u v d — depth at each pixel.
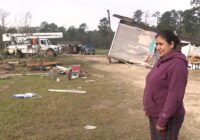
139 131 8.88
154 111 4.75
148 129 9.06
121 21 34.59
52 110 11.15
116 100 13.02
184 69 4.58
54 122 9.69
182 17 98.50
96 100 13.00
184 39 34.41
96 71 25.77
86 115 10.50
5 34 52.84
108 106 11.88
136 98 13.46
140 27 33.56
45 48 47.50
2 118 10.14
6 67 27.09
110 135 8.52
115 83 18.19
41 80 19.97
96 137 8.34
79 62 36.06
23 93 14.84
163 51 4.73
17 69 27.38
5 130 8.86
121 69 28.03
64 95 14.16
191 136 8.45
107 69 27.84
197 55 32.50
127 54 34.25
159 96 4.70
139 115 10.58
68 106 11.80
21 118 10.12
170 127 4.67
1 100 13.17
